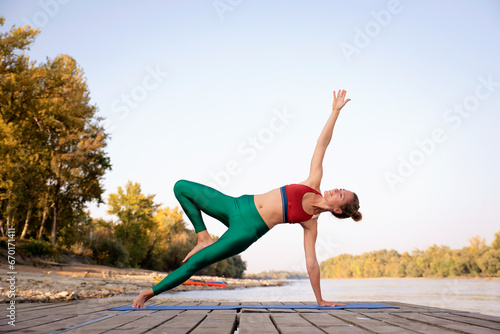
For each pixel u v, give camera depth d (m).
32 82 20.55
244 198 3.88
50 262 17.80
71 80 22.23
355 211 3.92
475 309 8.62
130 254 30.31
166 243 37.84
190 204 3.91
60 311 3.63
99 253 25.67
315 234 4.12
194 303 4.70
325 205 3.84
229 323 2.75
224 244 3.66
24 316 3.19
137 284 12.45
